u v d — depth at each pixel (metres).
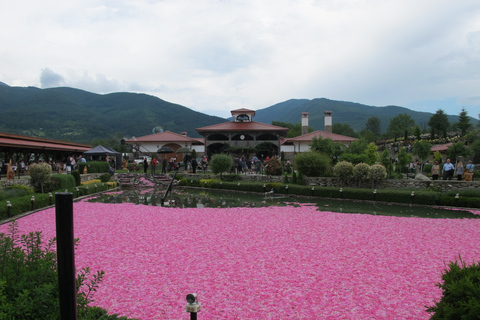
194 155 43.31
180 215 13.48
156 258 7.61
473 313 2.84
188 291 5.71
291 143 50.62
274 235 9.88
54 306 3.00
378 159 27.78
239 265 7.11
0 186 15.62
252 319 4.71
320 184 22.84
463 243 8.91
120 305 5.14
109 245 8.75
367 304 5.20
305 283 6.07
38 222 11.88
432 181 18.69
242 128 48.94
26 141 26.97
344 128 105.88
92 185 22.88
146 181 30.75
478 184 17.23
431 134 53.34
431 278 6.31
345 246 8.61
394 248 8.42
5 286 2.97
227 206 16.81
